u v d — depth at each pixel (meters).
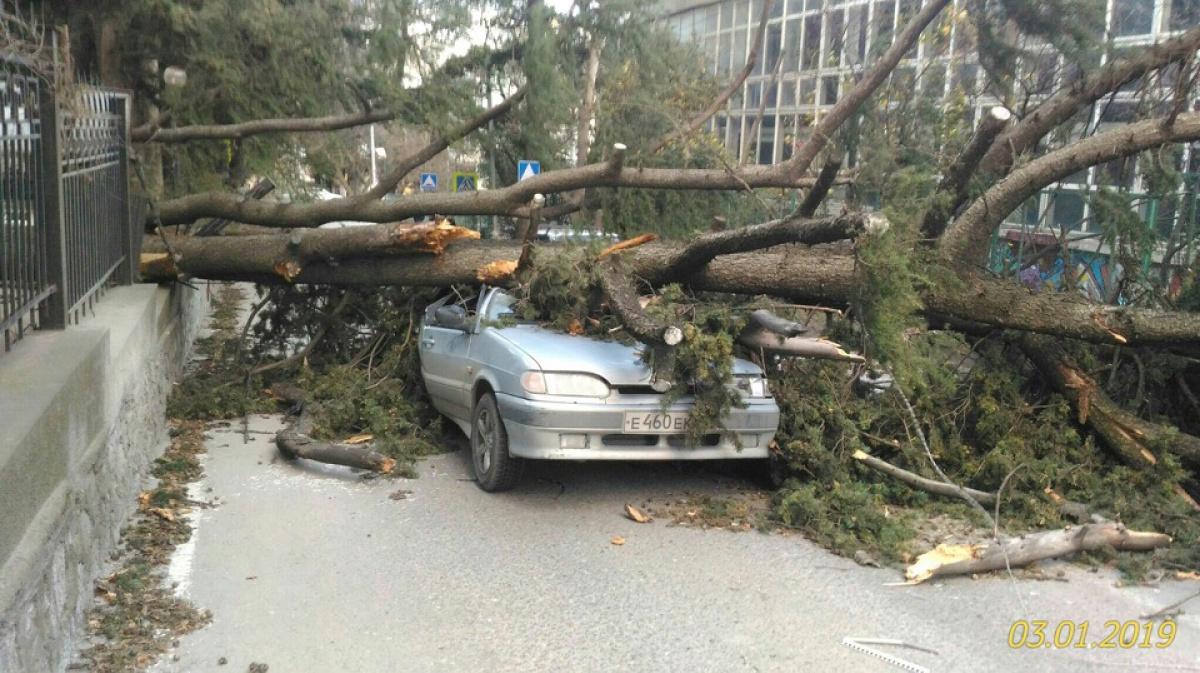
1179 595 4.87
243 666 3.87
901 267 5.59
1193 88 8.20
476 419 6.43
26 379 3.85
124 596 4.43
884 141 9.94
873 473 6.32
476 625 4.30
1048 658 4.09
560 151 11.23
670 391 5.74
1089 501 6.14
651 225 11.05
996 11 8.95
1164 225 9.42
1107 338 6.50
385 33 9.72
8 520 3.07
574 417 5.64
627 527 5.70
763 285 7.00
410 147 18.58
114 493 5.01
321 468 6.80
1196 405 7.13
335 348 9.10
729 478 6.79
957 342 7.01
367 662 3.93
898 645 4.19
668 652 4.07
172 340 8.89
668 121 11.59
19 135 4.55
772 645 4.16
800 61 17.16
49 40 5.74
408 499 6.14
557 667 3.92
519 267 7.14
